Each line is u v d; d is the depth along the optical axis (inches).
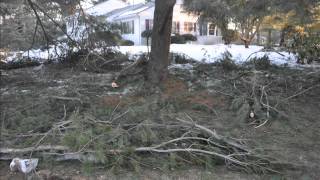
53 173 207.2
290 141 249.9
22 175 208.4
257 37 1049.5
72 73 438.0
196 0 483.2
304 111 307.7
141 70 383.9
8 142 231.5
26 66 519.5
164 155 217.5
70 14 474.3
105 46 482.9
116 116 261.4
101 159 205.3
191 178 202.2
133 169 209.6
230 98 325.7
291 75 403.5
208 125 260.8
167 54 364.2
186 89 351.3
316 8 425.1
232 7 459.8
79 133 218.5
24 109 289.0
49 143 222.8
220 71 421.4
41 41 521.7
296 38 531.8
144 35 1301.7
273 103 306.5
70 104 305.1
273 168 210.1
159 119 256.5
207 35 1386.6
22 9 506.0
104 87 364.2
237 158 215.0
